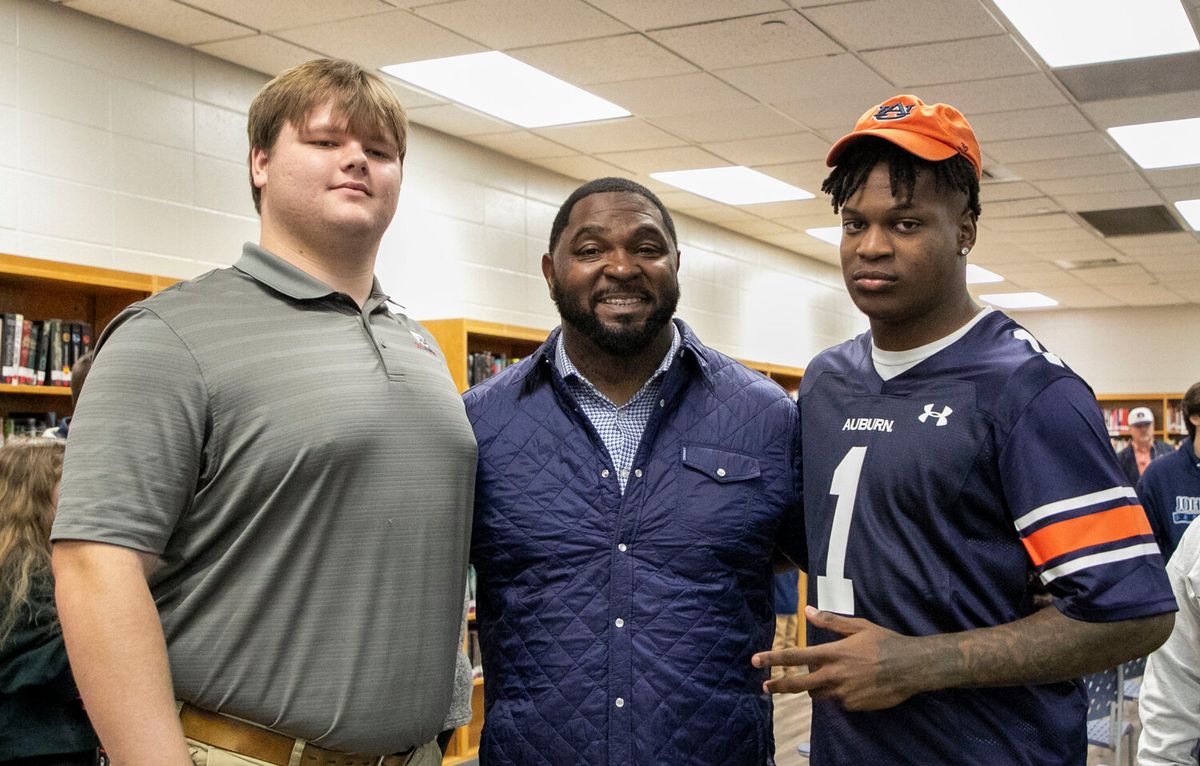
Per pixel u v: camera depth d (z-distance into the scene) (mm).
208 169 4691
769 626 1896
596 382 1895
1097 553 1318
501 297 6387
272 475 1397
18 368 3781
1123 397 12570
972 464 1413
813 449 1603
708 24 4309
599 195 1853
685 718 1727
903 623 1438
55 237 4102
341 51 4629
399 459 1486
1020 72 4855
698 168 6746
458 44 4539
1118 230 8406
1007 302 12664
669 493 1802
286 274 1507
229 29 4383
